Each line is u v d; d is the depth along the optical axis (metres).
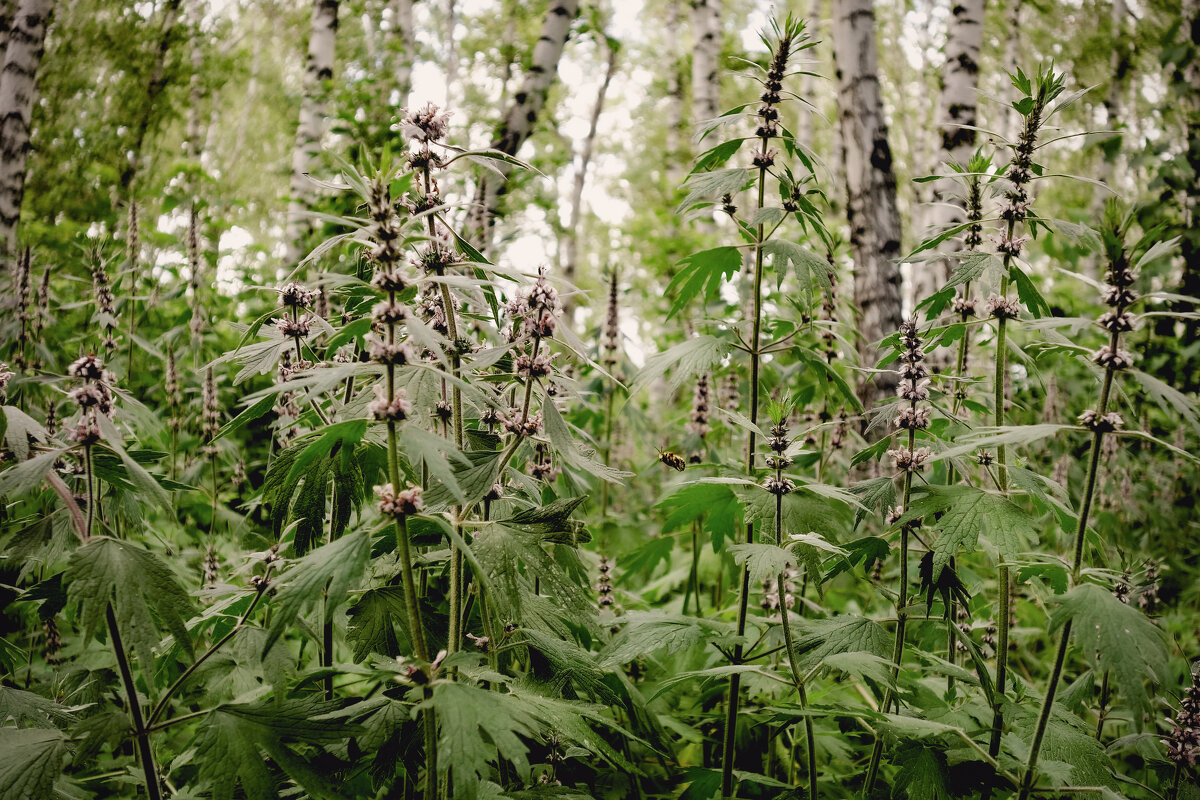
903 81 17.94
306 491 1.83
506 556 1.63
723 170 2.31
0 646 2.34
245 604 2.08
